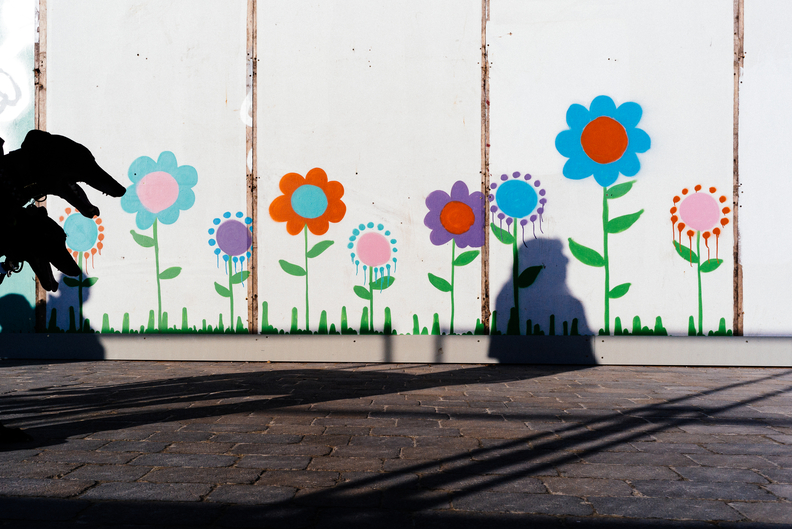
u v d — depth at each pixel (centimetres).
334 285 635
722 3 607
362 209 634
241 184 642
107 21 653
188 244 645
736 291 605
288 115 640
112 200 649
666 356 609
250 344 638
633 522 212
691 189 609
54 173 317
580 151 618
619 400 436
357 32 637
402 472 267
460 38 629
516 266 622
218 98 646
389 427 351
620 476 264
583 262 618
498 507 225
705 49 608
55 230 329
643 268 613
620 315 615
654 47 612
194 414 383
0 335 654
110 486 244
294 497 234
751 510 224
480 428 349
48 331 652
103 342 647
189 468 270
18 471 263
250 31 645
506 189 623
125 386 488
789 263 600
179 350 643
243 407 406
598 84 617
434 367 603
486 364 621
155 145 649
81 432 335
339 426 352
